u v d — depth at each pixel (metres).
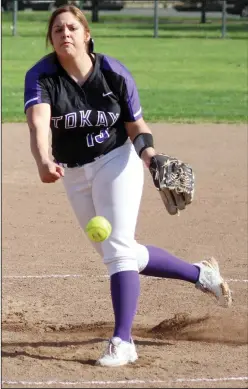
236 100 40.56
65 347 11.53
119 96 10.89
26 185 23.53
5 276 15.30
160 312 13.38
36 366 10.59
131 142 11.30
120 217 10.83
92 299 14.11
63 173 10.39
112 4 116.50
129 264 10.87
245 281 15.10
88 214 11.23
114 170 10.89
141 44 67.81
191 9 116.50
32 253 16.95
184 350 11.45
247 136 31.28
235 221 19.88
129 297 10.77
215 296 12.08
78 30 10.68
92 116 10.78
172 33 79.25
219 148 28.83
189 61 57.12
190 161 26.59
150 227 19.17
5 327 12.56
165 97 41.16
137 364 10.68
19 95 40.97
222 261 16.45
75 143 10.94
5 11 104.50
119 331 10.74
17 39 69.94
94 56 10.92
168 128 32.75
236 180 24.31
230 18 103.56
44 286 14.79
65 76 10.78
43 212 20.58
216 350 11.47
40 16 99.62
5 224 19.30
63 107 10.74
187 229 19.06
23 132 31.59
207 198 22.12
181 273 11.88
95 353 11.20
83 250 17.30
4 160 26.69
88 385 9.84
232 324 12.64
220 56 60.31
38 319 13.00
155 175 10.83
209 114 36.19
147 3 125.31
